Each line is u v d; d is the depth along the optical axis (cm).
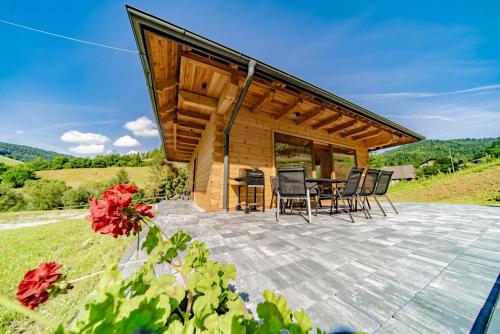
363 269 120
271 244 170
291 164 504
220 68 276
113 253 188
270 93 358
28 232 357
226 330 46
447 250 153
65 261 177
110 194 62
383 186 361
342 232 214
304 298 89
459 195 955
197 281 57
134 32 210
